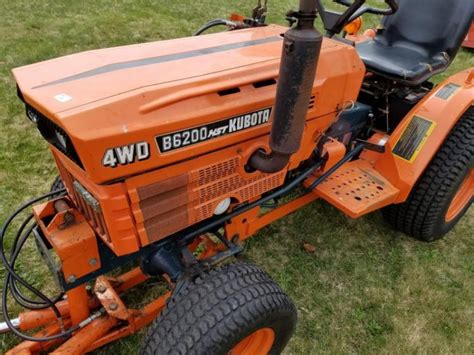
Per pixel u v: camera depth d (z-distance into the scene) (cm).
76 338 168
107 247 164
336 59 177
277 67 164
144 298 222
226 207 173
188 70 150
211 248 203
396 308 228
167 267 167
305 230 272
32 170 299
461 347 212
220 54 166
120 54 160
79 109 121
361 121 252
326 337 212
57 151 154
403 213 252
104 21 548
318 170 212
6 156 309
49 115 124
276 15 635
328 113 185
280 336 169
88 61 152
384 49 288
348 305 228
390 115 270
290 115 129
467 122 238
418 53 287
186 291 150
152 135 132
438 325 221
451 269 254
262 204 204
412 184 225
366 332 215
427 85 291
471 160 235
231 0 682
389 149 232
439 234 265
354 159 247
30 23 517
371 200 216
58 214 157
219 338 140
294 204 224
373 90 268
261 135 164
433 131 227
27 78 141
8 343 195
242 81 152
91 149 121
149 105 131
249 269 158
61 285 160
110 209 137
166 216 153
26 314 177
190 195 155
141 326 185
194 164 150
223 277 152
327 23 200
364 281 242
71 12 564
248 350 168
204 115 142
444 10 279
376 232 275
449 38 278
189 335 138
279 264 248
